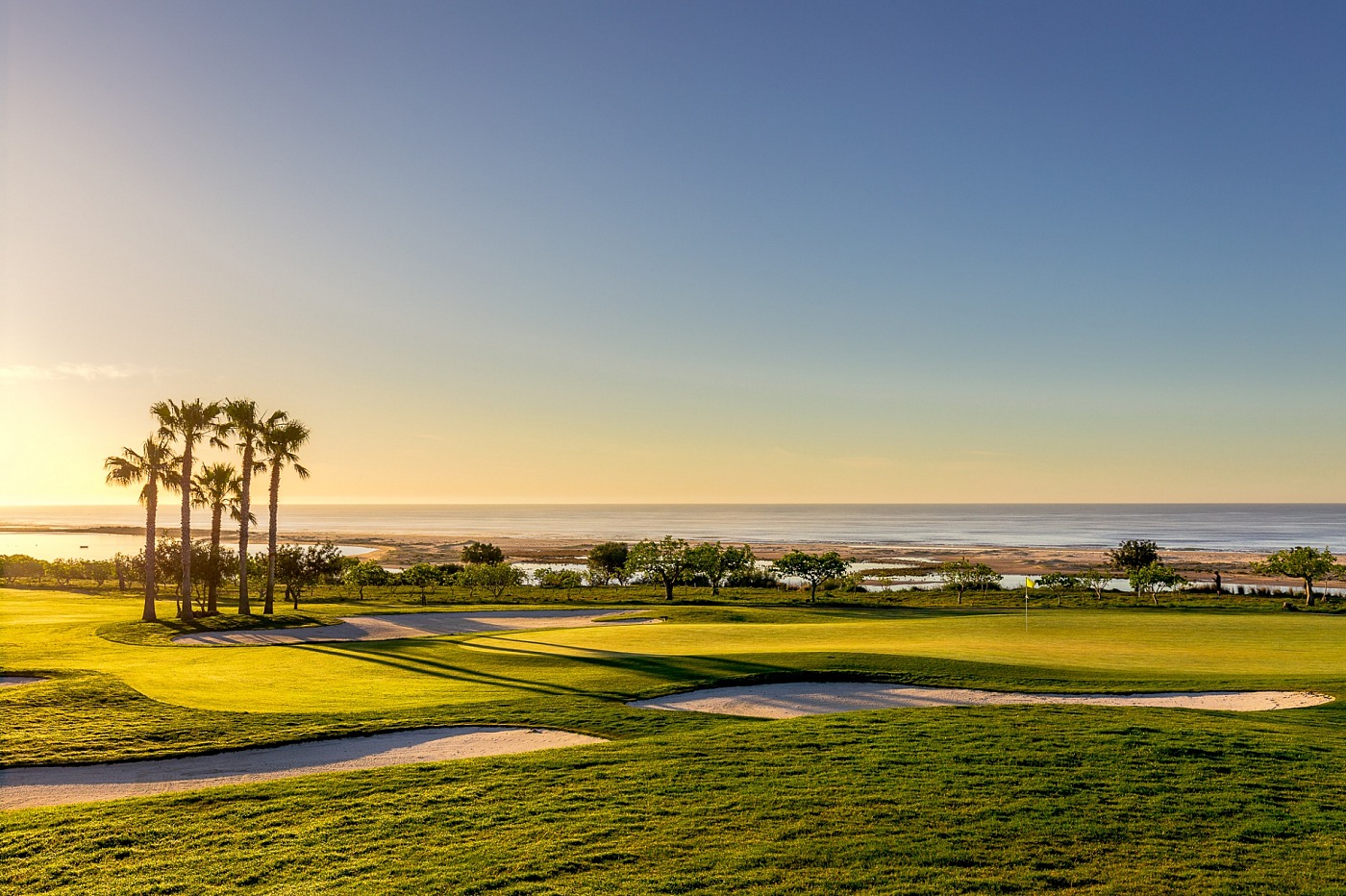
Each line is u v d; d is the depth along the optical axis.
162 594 67.56
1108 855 10.88
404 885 10.21
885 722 18.22
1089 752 15.48
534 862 10.80
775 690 23.34
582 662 28.11
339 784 14.28
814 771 14.52
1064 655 28.69
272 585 51.56
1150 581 65.31
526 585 85.38
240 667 27.86
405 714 20.09
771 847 11.18
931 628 38.78
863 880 10.17
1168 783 13.69
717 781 14.05
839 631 37.78
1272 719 18.58
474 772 14.88
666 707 21.39
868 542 197.12
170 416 45.91
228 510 54.91
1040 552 159.88
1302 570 59.84
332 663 28.73
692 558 71.81
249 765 16.31
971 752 15.57
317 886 10.26
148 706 20.98
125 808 13.34
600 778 14.35
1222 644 31.86
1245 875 10.22
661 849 11.17
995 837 11.45
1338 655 28.81
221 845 11.69
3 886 10.45
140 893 10.21
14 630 39.84
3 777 15.66
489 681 24.97
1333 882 10.02
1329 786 13.49
